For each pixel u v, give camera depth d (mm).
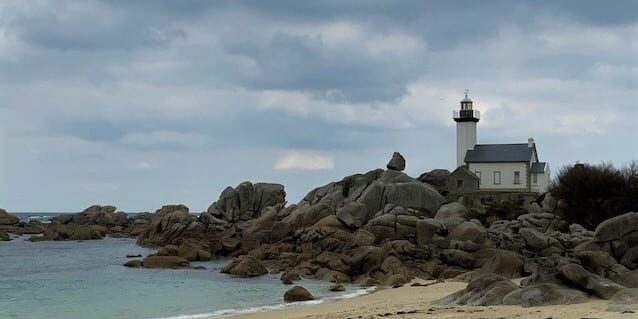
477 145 89125
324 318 26406
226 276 50094
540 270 29188
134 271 54062
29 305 36562
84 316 32844
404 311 27047
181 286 44312
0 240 98688
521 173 84438
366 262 48594
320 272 48906
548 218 60969
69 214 121375
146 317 32062
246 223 77062
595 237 39250
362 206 66250
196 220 78750
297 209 71938
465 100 93562
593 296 27125
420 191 70438
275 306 34656
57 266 58750
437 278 46625
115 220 119062
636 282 30500
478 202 71438
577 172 63219
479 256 49312
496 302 27562
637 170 66688
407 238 56188
